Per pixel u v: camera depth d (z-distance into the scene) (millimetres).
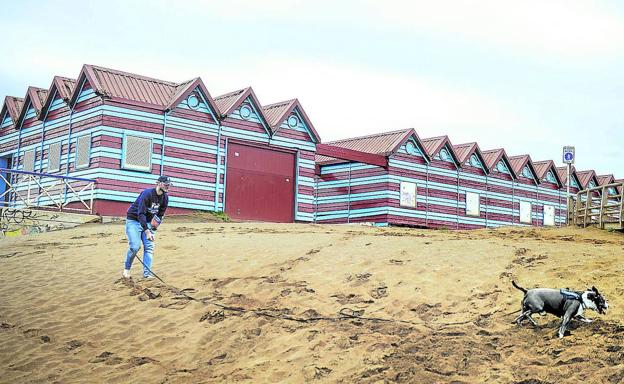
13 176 32344
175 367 9461
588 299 8352
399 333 9289
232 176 29516
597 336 8141
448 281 11070
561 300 8484
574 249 12812
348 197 35906
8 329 11336
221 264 13891
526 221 40938
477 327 9086
